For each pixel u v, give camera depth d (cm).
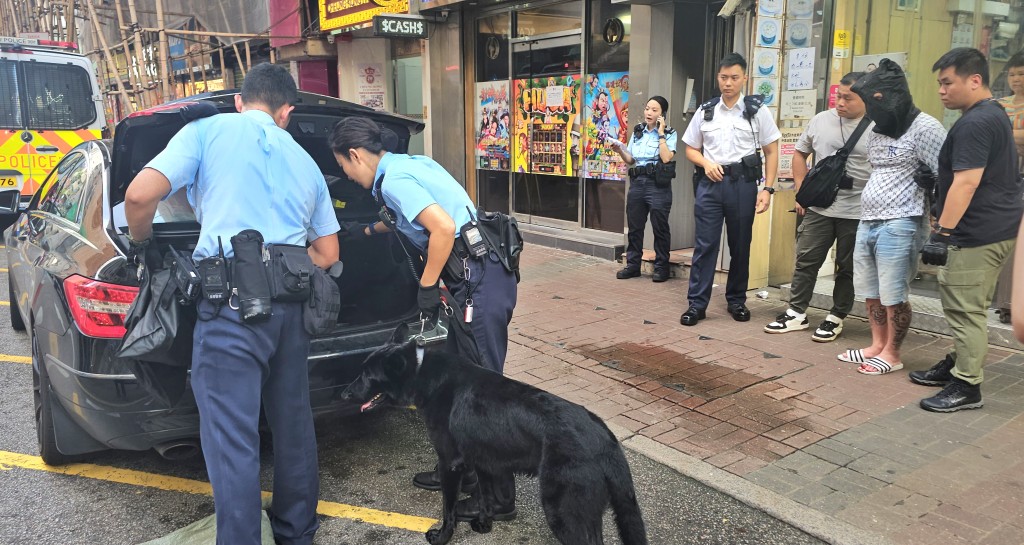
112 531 299
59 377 302
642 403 419
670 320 582
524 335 551
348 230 370
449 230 281
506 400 258
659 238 702
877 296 455
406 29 1010
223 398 241
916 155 413
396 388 285
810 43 598
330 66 1346
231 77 1612
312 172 269
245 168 247
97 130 1055
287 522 277
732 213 550
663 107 682
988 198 370
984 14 568
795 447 360
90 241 316
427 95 1100
